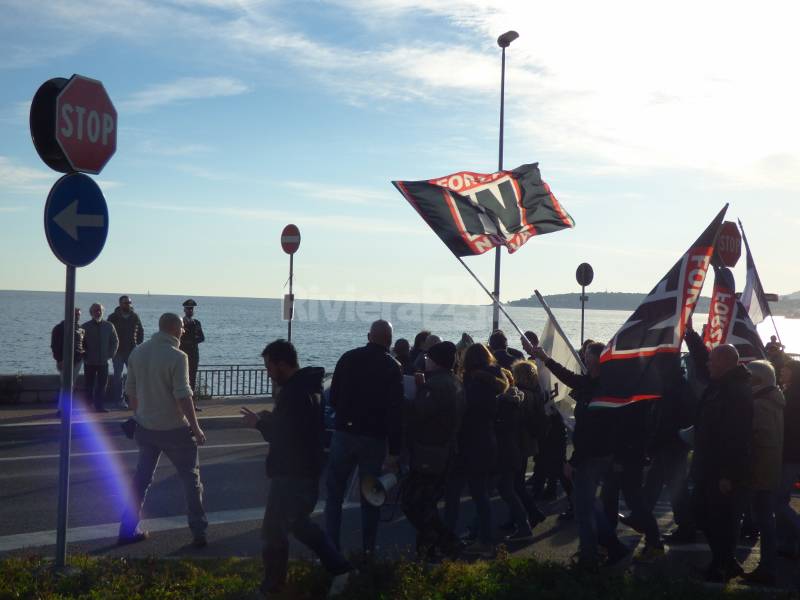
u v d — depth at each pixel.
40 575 5.71
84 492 9.45
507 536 8.30
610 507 7.43
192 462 7.51
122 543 7.49
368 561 5.95
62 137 5.93
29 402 16.38
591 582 5.87
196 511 7.46
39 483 9.85
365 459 6.84
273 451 5.69
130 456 11.73
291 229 18.09
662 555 7.41
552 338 9.09
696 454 6.70
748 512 8.18
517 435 8.03
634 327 6.81
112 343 15.64
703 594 5.76
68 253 5.98
